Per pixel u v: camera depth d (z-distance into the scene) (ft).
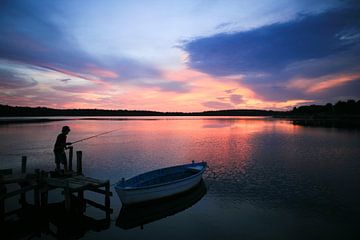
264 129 231.91
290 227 35.78
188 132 203.31
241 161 81.82
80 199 46.29
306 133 181.47
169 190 45.16
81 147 117.29
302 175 63.67
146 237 33.53
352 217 38.88
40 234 35.09
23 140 137.80
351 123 322.14
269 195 48.93
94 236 34.04
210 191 51.57
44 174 43.57
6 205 45.32
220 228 35.68
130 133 194.39
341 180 58.95
